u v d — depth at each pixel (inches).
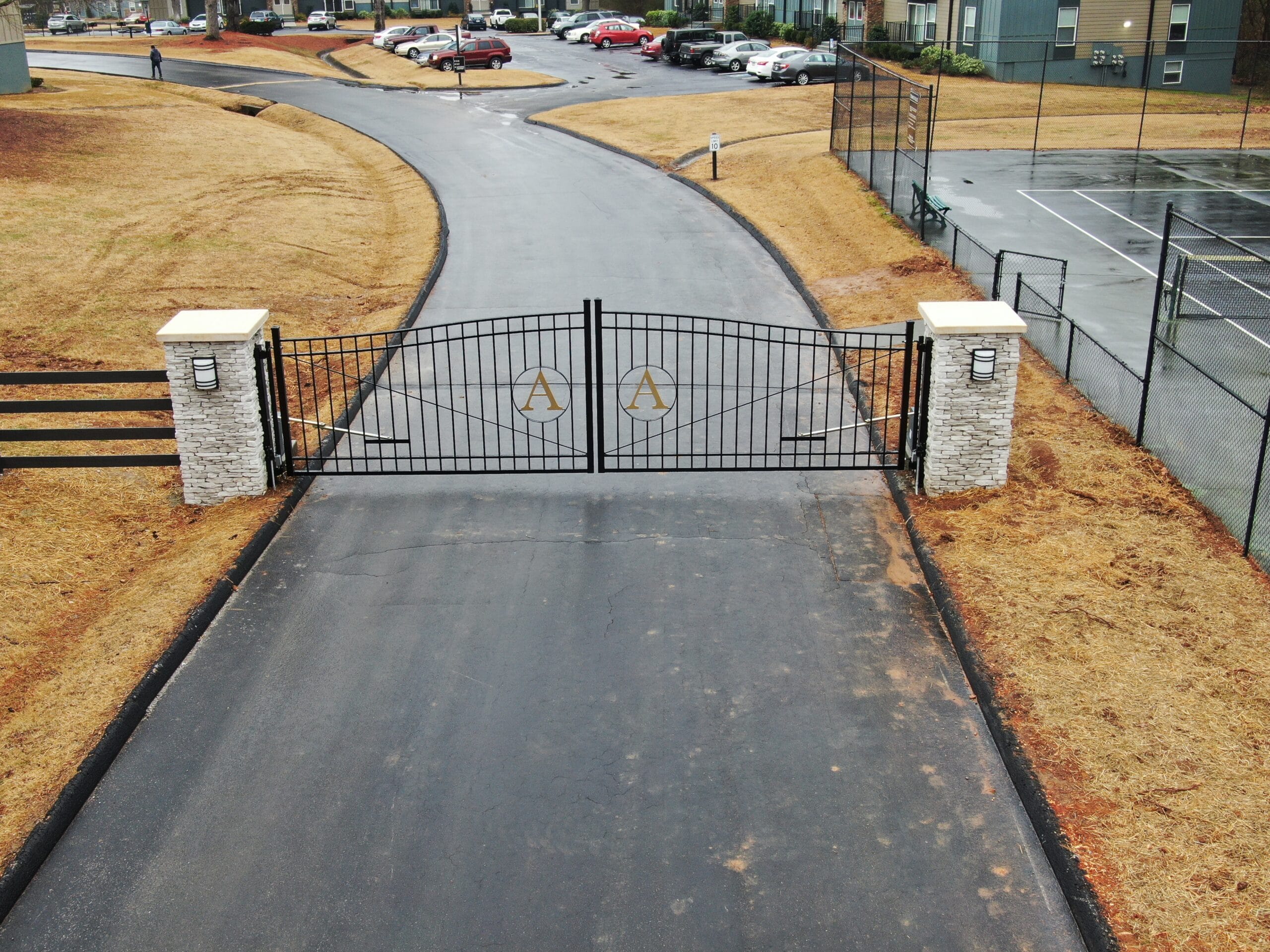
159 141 1338.6
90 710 338.6
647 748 327.9
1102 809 285.9
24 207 976.3
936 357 445.4
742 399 589.0
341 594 410.3
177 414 462.9
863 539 445.4
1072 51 1802.4
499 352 674.8
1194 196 1082.1
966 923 264.1
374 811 304.3
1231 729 314.2
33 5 4441.4
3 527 447.5
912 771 316.2
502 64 2240.4
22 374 463.8
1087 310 722.8
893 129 970.7
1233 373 596.1
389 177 1286.9
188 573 415.2
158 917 270.4
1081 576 396.2
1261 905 252.7
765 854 286.8
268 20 3329.2
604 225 1013.8
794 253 892.6
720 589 410.9
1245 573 394.0
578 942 261.1
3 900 271.4
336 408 584.4
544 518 466.0
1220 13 1748.3
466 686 357.7
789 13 2561.5
